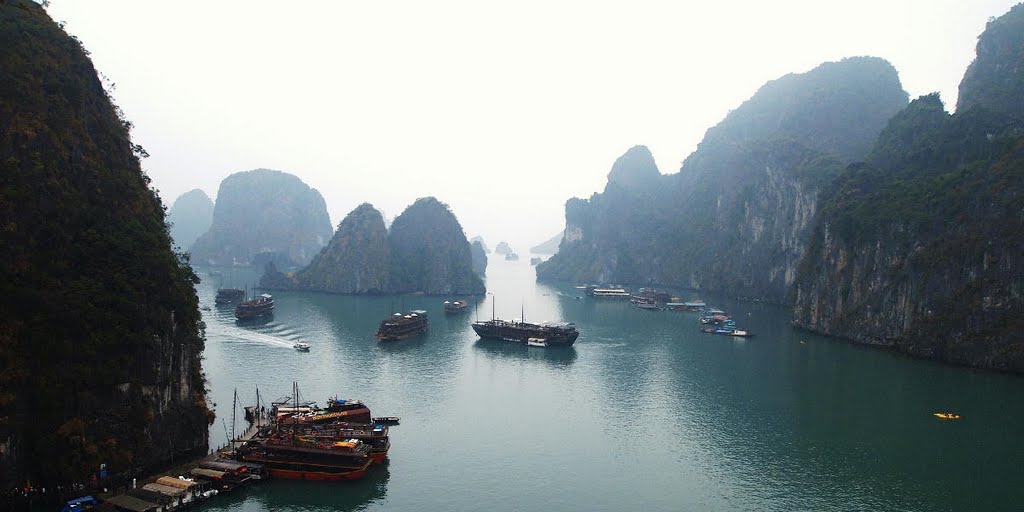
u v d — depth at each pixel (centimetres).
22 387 6212
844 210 18862
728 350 15588
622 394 11444
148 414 6994
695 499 7244
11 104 6981
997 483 7644
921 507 7069
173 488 6594
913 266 15412
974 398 11119
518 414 10200
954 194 15400
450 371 13138
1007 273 13312
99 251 7306
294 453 7550
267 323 18912
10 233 6544
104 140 8238
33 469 6259
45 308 6512
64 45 8169
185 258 9962
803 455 8512
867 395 11319
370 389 11550
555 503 7106
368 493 7244
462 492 7331
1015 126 17200
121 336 6888
